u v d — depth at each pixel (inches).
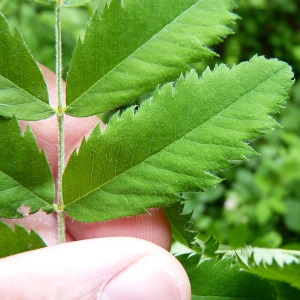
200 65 4.2
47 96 3.2
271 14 13.6
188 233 3.5
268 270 3.7
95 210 3.2
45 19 7.7
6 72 3.2
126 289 3.2
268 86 3.0
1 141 3.1
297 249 4.2
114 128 3.1
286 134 11.8
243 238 5.4
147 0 3.2
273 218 11.2
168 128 3.1
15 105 3.2
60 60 3.2
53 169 4.6
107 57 3.2
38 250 3.3
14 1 7.2
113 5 3.2
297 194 11.2
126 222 4.0
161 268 3.3
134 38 3.2
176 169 3.1
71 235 4.2
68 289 3.2
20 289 3.2
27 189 3.2
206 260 3.6
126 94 3.2
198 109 3.0
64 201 3.2
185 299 3.3
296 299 3.7
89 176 3.2
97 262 3.3
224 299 3.5
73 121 4.6
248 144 3.0
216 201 11.4
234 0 3.1
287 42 13.3
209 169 3.0
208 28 3.1
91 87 3.2
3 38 3.1
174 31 3.2
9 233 3.3
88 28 3.2
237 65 3.0
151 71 3.2
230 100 3.0
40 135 4.5
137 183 3.1
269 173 11.4
